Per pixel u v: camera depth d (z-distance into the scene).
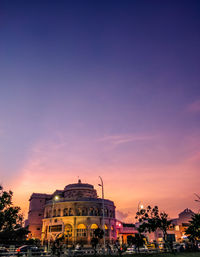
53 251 32.34
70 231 64.88
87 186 82.12
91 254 37.22
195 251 44.38
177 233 89.75
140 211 50.41
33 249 37.91
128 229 89.06
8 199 50.97
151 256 33.19
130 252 41.12
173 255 34.19
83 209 68.94
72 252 34.59
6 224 52.34
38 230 87.56
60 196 85.19
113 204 77.50
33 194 93.75
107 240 66.75
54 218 68.19
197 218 44.38
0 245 50.97
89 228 65.12
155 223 48.50
